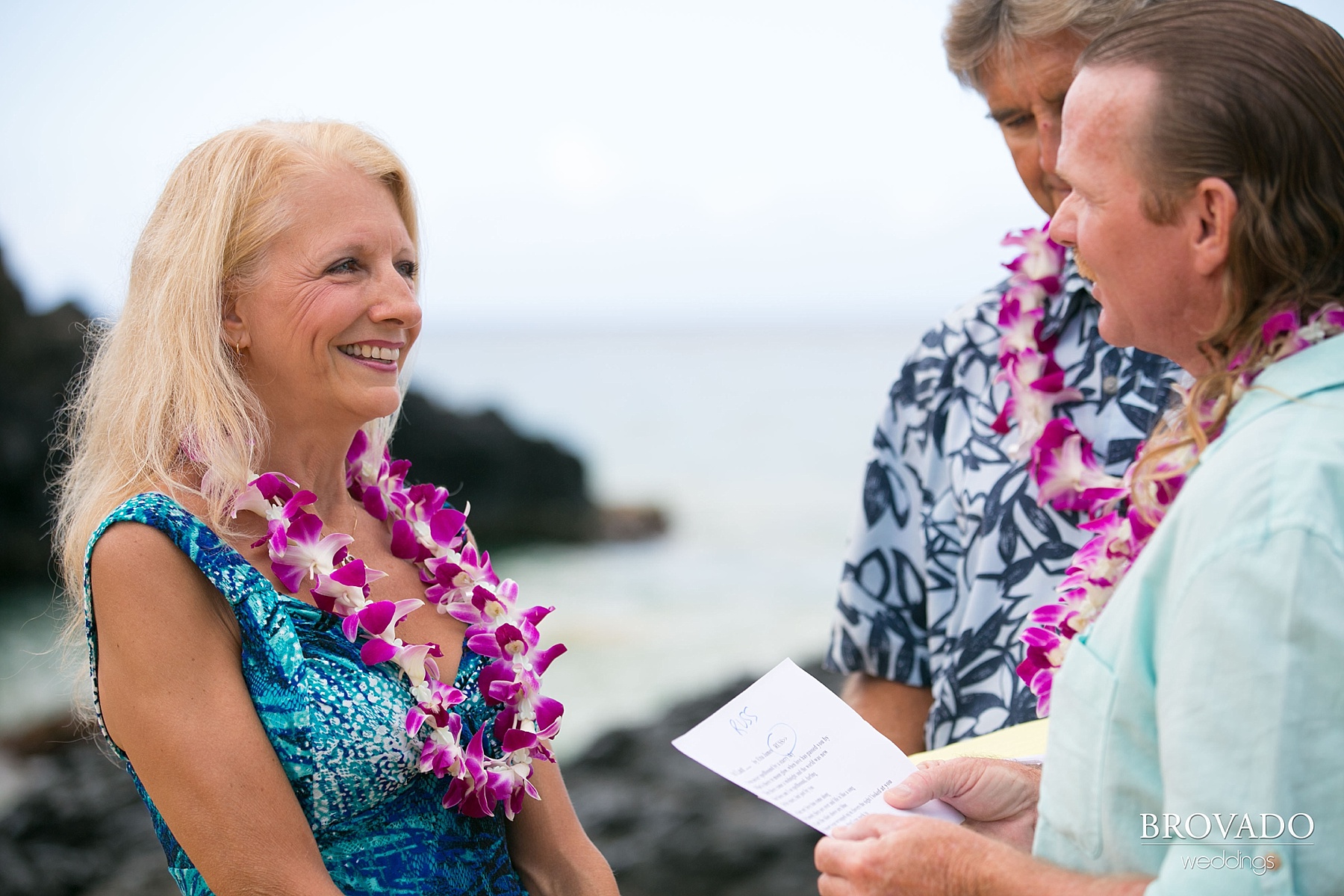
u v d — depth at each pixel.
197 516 1.63
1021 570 2.23
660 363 52.28
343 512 1.87
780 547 19.33
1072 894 1.19
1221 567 1.09
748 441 31.08
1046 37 2.00
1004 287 2.37
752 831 6.45
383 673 1.68
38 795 7.21
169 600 1.55
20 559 12.28
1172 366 2.17
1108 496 2.11
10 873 6.51
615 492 23.23
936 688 2.34
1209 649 1.08
